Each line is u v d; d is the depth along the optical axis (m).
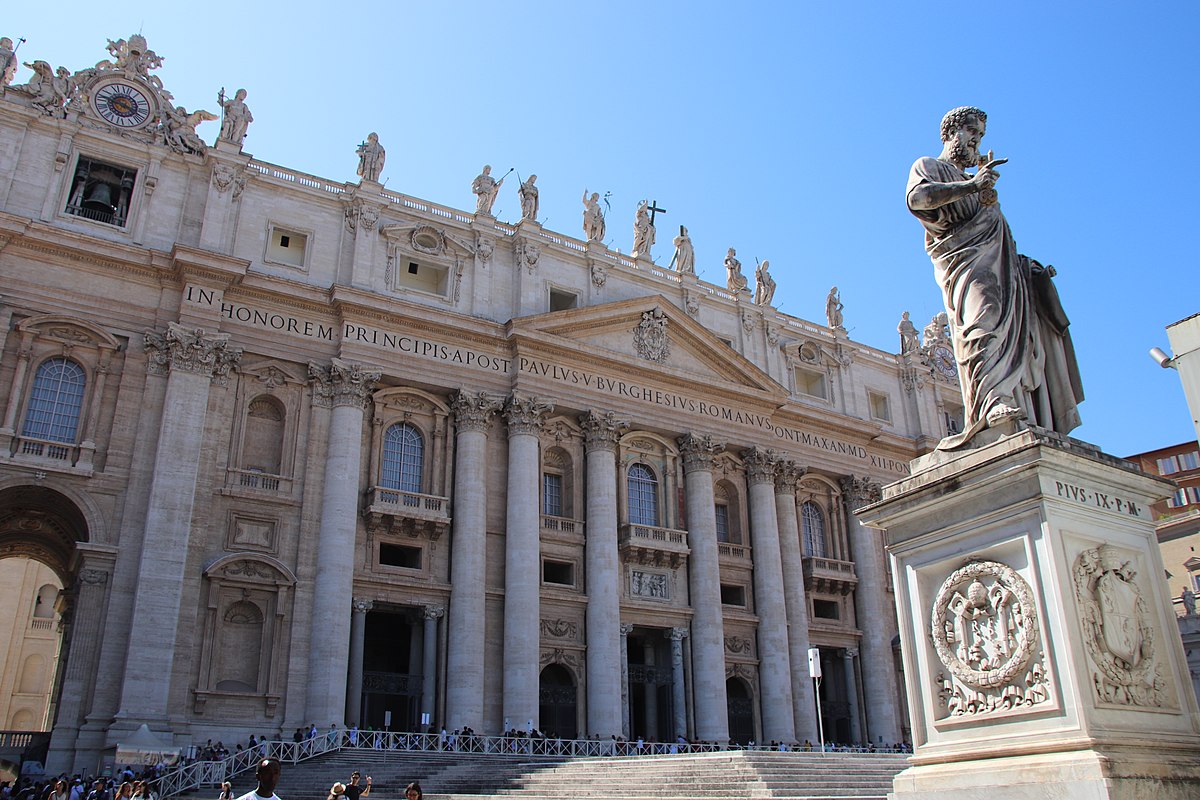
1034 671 6.98
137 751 29.17
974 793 6.95
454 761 30.86
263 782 7.50
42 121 36.53
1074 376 8.66
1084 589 7.05
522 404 41.97
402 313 40.44
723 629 45.53
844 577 50.31
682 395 47.59
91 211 37.09
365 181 41.97
